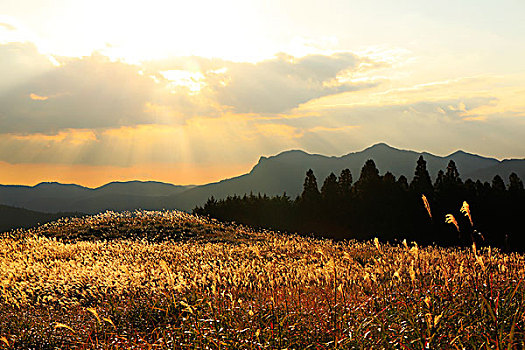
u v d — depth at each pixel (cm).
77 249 3166
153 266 2291
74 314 1350
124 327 1005
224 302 884
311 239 3725
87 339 904
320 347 568
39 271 2339
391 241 5772
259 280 1281
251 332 640
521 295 601
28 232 4228
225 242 3616
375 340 559
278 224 8175
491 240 5722
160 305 1100
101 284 1777
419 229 6356
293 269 1575
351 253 2220
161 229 4134
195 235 3994
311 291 954
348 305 724
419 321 537
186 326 761
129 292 1620
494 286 634
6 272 2327
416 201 6631
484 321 520
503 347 443
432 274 898
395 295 706
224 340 622
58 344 1012
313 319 700
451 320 554
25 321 1274
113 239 3809
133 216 4672
